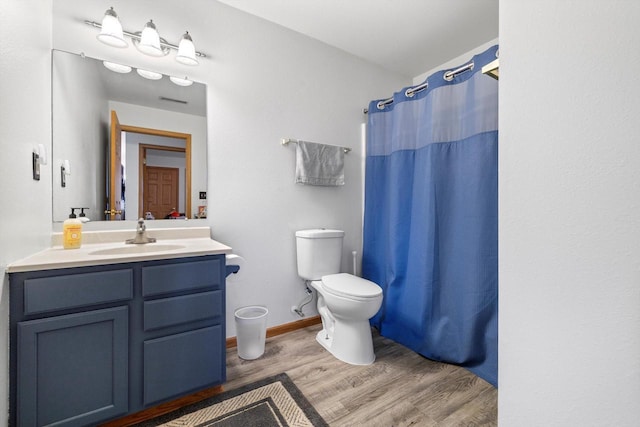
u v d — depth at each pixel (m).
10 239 1.02
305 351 1.93
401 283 2.14
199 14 1.87
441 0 1.87
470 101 1.75
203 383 1.37
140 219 1.75
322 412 1.36
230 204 2.00
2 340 0.97
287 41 2.20
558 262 0.74
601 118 0.67
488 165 1.66
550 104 0.76
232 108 2.00
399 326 2.11
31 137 1.23
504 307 0.86
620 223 0.64
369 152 2.47
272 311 2.17
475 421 1.31
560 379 0.74
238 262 1.69
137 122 1.75
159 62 1.79
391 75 2.78
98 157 1.65
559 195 0.74
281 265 2.21
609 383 0.66
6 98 0.99
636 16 0.61
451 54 2.51
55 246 1.50
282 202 2.20
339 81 2.46
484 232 1.67
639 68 0.61
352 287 1.82
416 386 1.57
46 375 1.06
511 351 0.85
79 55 1.58
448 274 1.85
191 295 1.34
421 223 1.95
